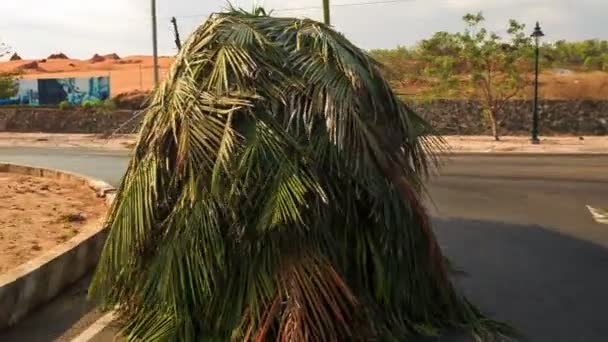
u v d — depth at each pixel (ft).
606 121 106.93
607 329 18.19
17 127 126.31
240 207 15.43
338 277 15.11
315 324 14.61
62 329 18.25
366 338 15.55
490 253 26.78
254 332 14.67
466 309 18.33
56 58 273.54
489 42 94.12
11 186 38.58
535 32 89.71
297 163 15.60
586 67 142.31
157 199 16.52
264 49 17.40
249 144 15.76
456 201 39.32
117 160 65.51
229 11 19.33
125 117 120.57
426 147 19.36
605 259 25.71
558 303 20.51
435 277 17.85
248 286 15.15
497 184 46.37
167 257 15.81
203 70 17.47
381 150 17.02
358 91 16.98
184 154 16.03
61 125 124.16
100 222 27.53
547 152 74.54
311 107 16.38
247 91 16.53
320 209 15.46
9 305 18.39
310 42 18.01
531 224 32.42
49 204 32.60
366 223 16.38
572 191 42.96
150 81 166.20
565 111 107.65
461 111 108.27
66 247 22.70
